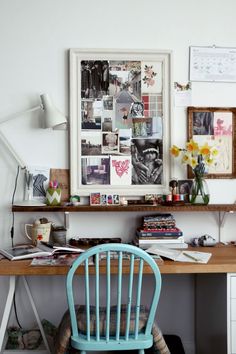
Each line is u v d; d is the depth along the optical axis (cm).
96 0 234
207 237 232
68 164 235
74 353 178
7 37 231
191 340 245
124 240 239
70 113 231
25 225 231
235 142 240
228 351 186
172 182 230
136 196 237
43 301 240
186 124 239
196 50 238
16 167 234
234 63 240
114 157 235
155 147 237
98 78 233
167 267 185
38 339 225
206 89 240
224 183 242
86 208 218
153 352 189
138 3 236
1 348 192
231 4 240
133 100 236
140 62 235
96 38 235
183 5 238
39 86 233
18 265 183
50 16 233
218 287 199
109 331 166
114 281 242
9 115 233
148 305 244
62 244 218
